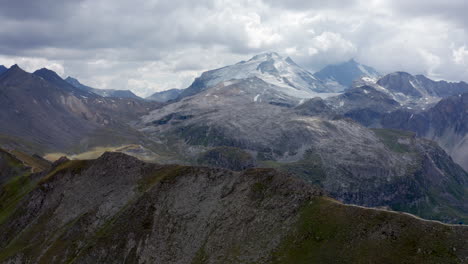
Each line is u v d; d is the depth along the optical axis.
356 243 115.25
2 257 179.50
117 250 160.00
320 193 142.62
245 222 147.12
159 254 154.00
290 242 128.75
